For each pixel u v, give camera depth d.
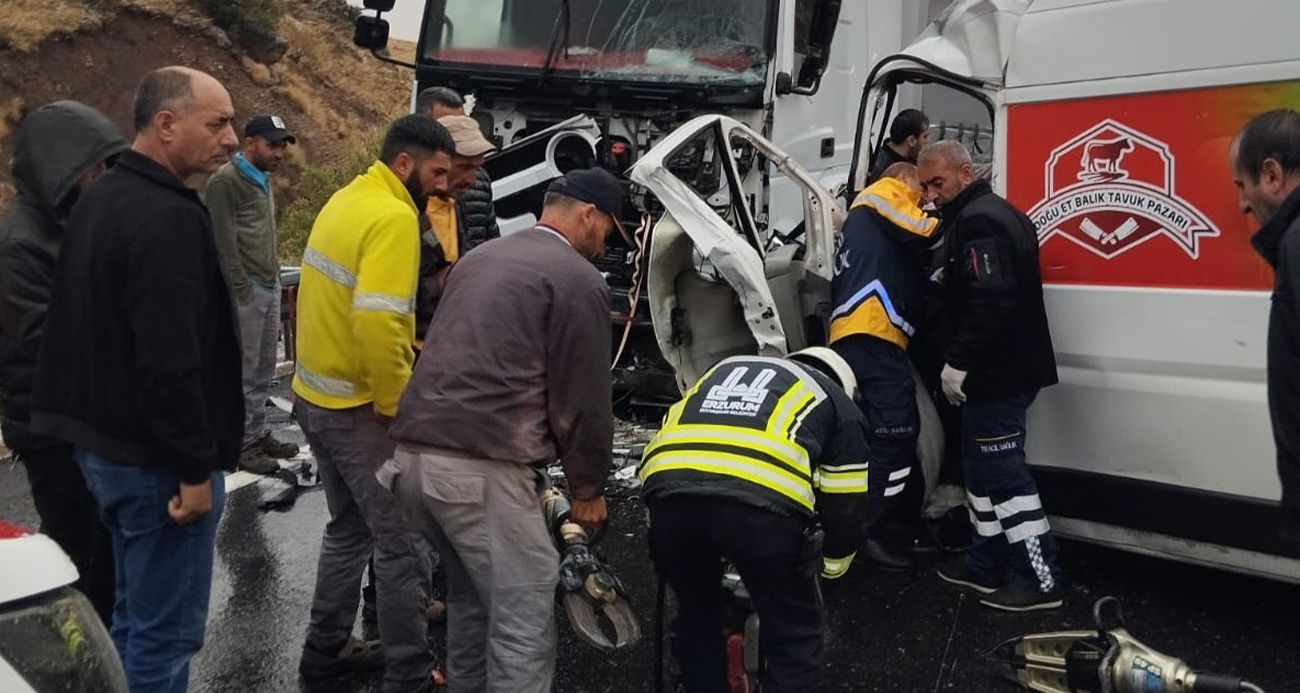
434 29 6.79
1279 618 4.16
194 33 23.00
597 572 3.08
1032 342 4.14
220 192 5.76
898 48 8.00
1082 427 4.32
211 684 3.82
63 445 3.34
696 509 2.92
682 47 6.31
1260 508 3.91
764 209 6.26
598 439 3.09
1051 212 4.31
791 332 5.21
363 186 3.50
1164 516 4.15
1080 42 4.18
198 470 2.76
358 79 27.77
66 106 3.35
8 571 1.91
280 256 15.94
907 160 5.74
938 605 4.37
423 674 3.57
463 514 2.99
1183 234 3.99
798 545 2.91
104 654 2.06
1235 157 2.94
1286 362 2.68
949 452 4.92
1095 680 3.37
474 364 2.99
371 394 3.48
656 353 6.17
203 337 2.82
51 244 3.33
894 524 5.06
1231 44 3.83
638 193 6.16
